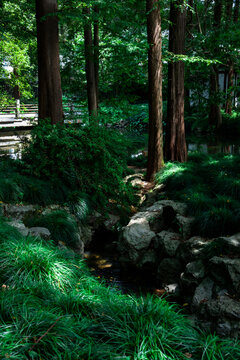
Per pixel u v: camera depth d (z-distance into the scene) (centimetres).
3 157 920
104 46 1119
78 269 486
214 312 444
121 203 895
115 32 1138
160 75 978
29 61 1970
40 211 711
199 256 561
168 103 1096
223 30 1256
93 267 654
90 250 725
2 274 399
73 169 827
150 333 302
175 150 1092
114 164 897
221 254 523
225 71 2542
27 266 412
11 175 778
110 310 347
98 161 871
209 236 612
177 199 777
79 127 926
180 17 1043
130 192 909
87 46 1196
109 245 750
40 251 452
